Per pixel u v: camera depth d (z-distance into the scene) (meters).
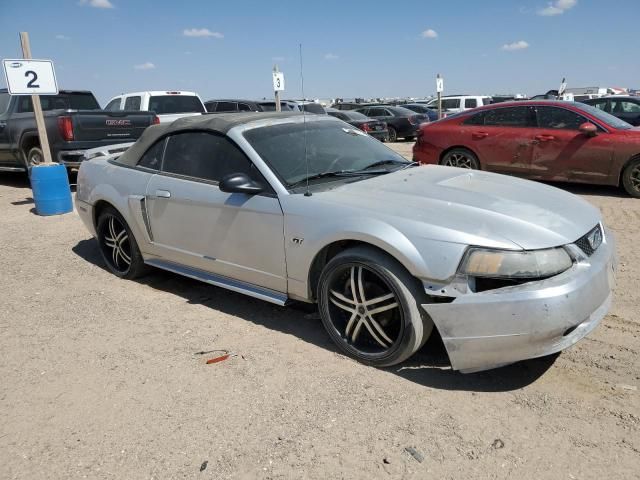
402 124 21.45
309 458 2.54
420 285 3.01
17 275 5.30
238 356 3.51
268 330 3.88
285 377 3.23
